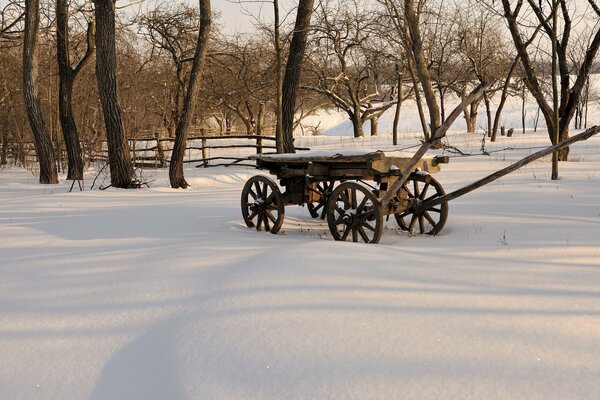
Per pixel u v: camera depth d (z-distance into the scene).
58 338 4.32
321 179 8.29
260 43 33.94
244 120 44.72
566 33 18.11
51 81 28.83
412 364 3.39
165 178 19.14
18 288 5.60
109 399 3.45
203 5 16.12
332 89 44.88
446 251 6.45
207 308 4.60
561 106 18.70
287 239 7.67
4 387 3.64
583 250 6.23
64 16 20.97
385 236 8.09
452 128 68.62
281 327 4.03
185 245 7.04
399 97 33.53
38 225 9.30
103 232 8.45
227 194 13.81
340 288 4.80
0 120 32.06
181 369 3.59
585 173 14.92
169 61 34.81
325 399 3.08
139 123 26.45
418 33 21.23
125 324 4.53
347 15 24.34
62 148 26.80
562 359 3.39
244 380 3.37
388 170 7.58
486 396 3.01
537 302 4.45
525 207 9.46
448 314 4.19
